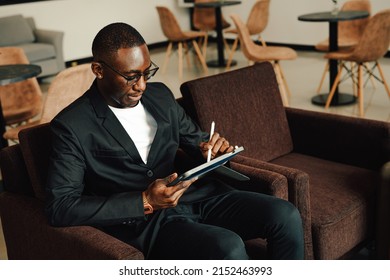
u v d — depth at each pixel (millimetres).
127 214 1513
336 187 2188
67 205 1516
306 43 7871
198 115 2242
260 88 2469
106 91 1639
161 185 1500
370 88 5438
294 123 2607
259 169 1905
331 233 1975
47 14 7746
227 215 1780
